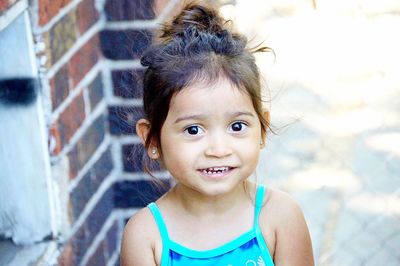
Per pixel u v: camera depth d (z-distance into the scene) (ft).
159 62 5.07
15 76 6.55
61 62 6.82
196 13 5.47
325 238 8.88
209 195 5.03
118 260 7.86
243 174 5.03
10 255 6.71
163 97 4.98
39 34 6.51
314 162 9.96
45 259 6.70
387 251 8.65
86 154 7.27
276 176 9.71
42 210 6.90
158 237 5.31
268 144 10.16
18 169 6.75
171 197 5.38
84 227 7.28
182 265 5.28
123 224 7.74
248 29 10.48
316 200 9.43
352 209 9.30
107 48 7.35
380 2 12.46
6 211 6.82
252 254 5.28
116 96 7.47
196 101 4.87
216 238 5.25
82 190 7.23
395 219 9.12
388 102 10.88
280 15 11.54
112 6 7.23
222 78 4.92
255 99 5.05
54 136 6.79
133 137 7.52
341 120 10.54
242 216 5.29
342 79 11.09
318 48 11.37
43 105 6.68
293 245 5.39
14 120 6.63
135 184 7.63
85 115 7.23
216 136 4.91
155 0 7.19
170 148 5.01
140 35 7.27
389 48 11.66
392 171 9.86
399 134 10.42
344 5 12.19
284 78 10.80
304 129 10.34
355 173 9.84
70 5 6.93
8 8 6.05
